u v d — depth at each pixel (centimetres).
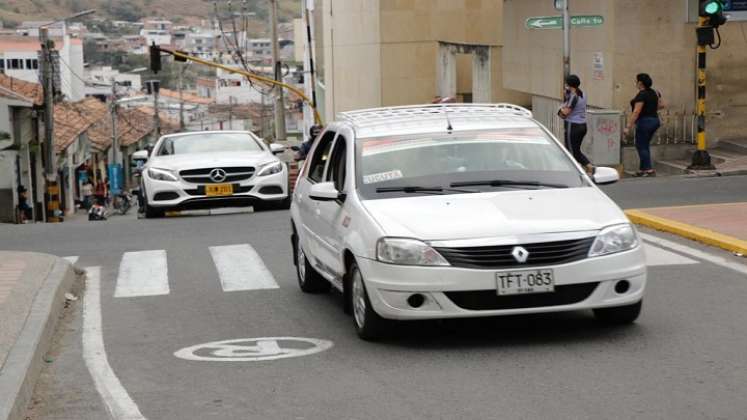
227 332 977
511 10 3441
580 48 2759
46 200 4359
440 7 4506
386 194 945
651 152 2500
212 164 2117
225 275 1284
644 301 1023
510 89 3494
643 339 872
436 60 4503
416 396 738
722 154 2477
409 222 873
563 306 845
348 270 945
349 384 778
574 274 840
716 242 1309
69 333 1004
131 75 11456
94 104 7769
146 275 1316
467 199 920
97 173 6981
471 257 837
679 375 763
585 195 930
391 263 848
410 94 4522
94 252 1549
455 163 976
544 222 860
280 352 888
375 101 4575
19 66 8781
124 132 7744
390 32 4494
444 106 1116
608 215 884
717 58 2545
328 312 1043
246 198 2127
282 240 1564
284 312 1054
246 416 711
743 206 1595
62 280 1186
